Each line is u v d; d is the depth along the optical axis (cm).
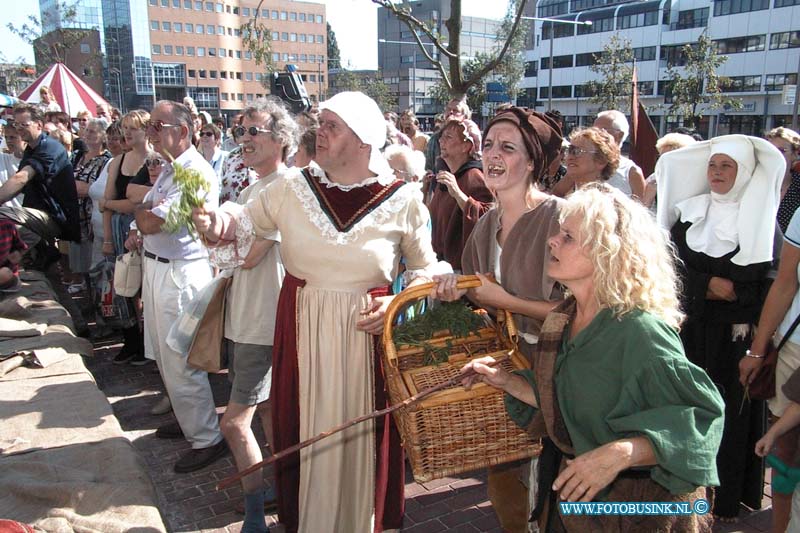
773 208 297
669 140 483
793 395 232
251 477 301
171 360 375
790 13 4697
